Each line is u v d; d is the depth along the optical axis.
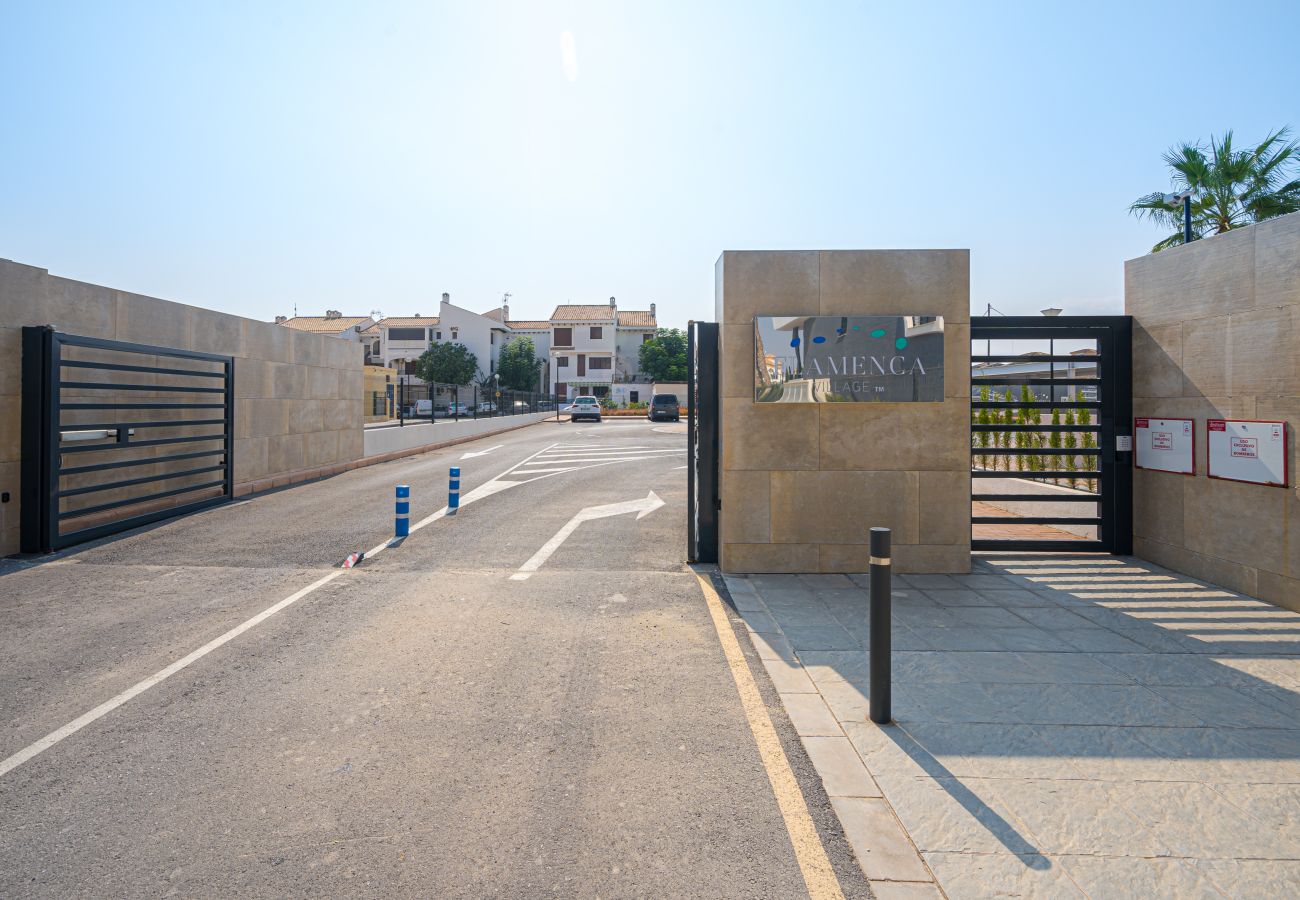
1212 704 4.43
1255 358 6.79
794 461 7.85
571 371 67.62
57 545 8.89
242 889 2.77
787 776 3.64
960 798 3.37
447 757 3.83
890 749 3.86
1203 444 7.46
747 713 4.39
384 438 20.06
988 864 2.87
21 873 2.86
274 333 14.57
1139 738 3.97
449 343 63.66
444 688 4.75
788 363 7.79
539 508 12.20
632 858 2.97
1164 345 7.97
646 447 24.47
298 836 3.12
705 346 8.30
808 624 6.11
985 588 7.27
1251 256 6.82
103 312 10.20
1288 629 5.91
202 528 10.35
